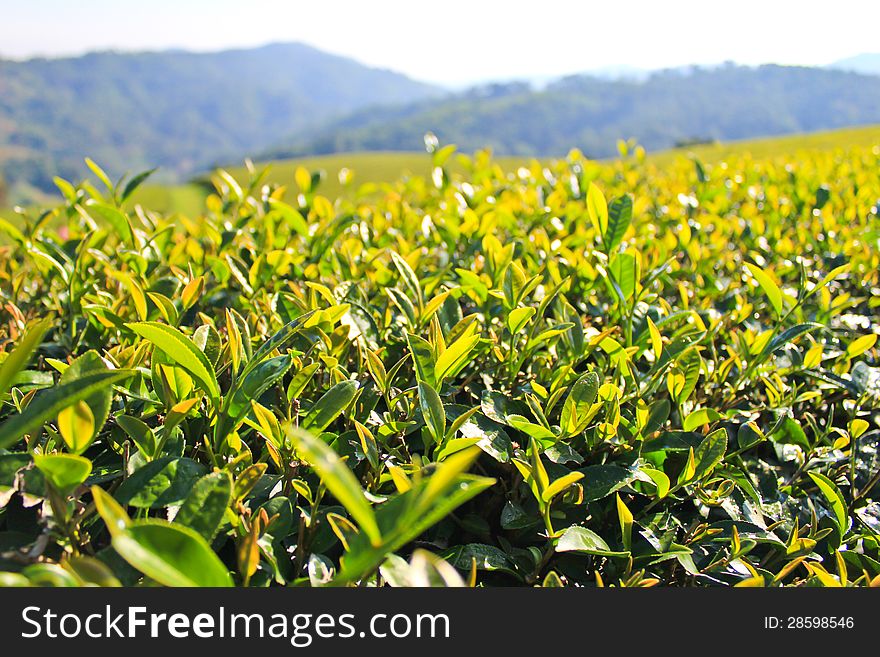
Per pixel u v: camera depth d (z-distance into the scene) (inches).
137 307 22.3
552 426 21.9
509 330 23.9
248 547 15.3
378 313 26.7
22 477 16.4
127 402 20.7
